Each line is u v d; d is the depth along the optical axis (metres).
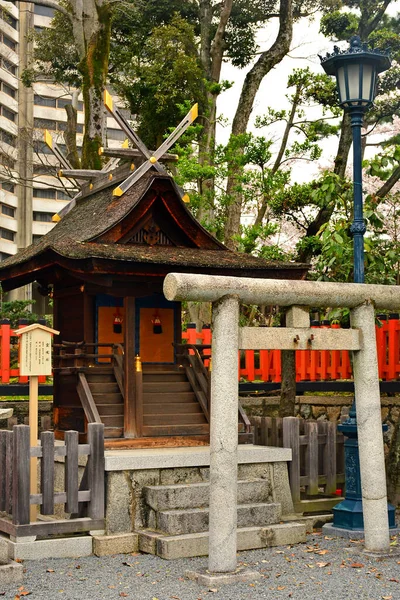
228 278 6.84
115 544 7.65
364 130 24.80
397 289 7.83
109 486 7.91
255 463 8.79
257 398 13.81
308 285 7.28
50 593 6.22
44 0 17.80
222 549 6.64
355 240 8.60
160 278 9.12
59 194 44.41
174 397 9.69
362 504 7.70
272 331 7.10
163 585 6.48
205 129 19.58
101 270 8.52
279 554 7.59
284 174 15.36
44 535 8.04
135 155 9.78
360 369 7.64
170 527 7.67
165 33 19.77
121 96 22.34
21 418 12.21
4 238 42.69
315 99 19.05
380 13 19.86
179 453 8.38
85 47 16.98
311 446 9.26
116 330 9.76
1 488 7.82
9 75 41.06
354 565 7.05
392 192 22.66
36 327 7.98
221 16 19.72
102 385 9.28
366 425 7.56
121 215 9.10
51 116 42.56
